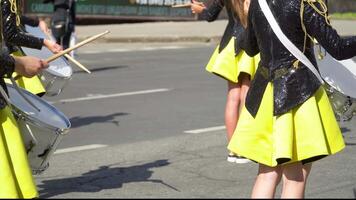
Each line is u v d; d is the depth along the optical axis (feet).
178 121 34.30
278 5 17.04
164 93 42.29
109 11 86.84
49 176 24.86
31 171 19.07
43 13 78.02
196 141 30.07
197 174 24.99
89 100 40.32
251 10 17.57
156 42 74.69
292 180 17.29
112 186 23.56
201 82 46.26
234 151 17.29
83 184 23.85
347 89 21.49
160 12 88.74
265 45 17.29
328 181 23.67
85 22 86.53
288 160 16.67
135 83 46.37
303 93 16.87
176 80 47.32
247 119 17.35
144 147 29.17
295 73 16.94
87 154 28.07
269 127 17.11
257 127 17.16
